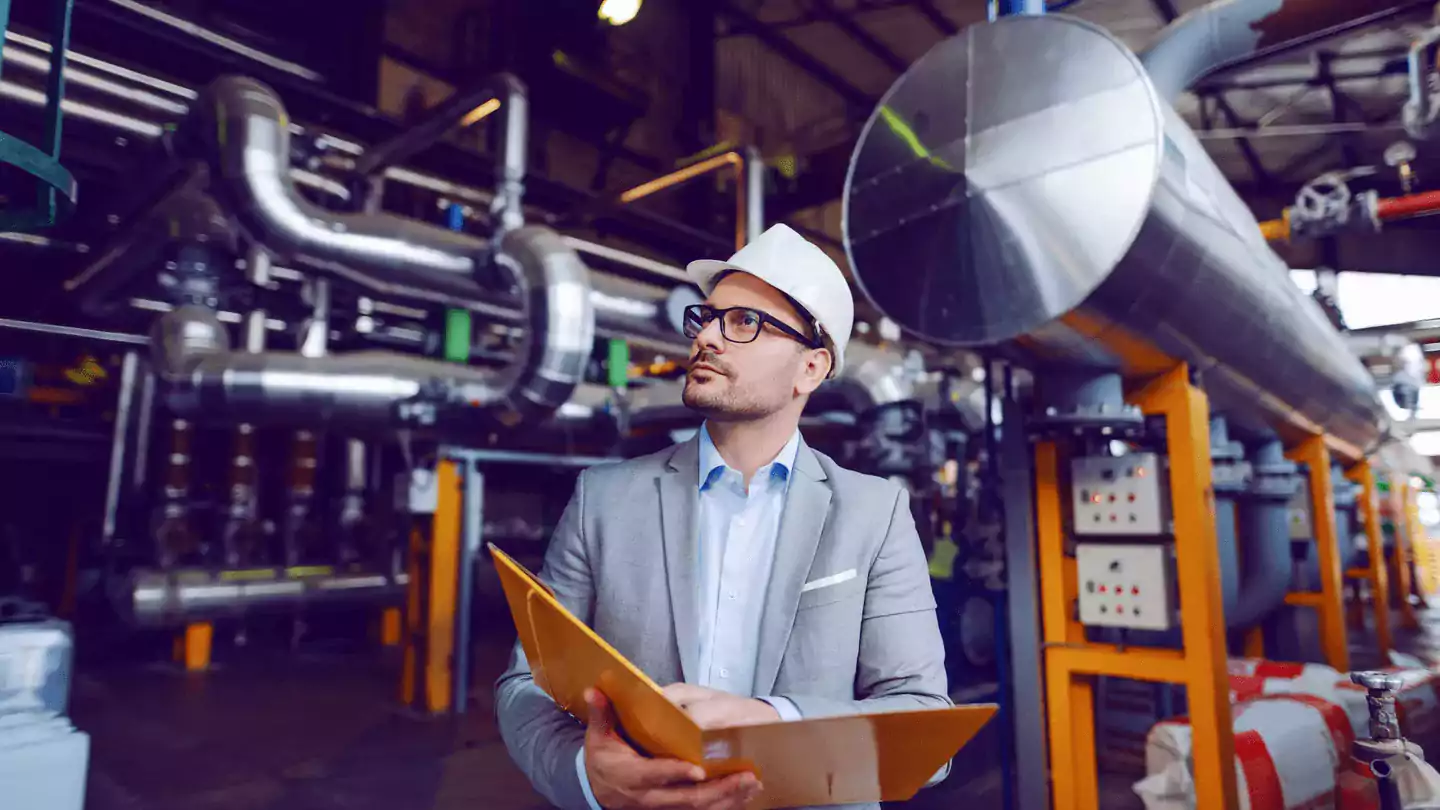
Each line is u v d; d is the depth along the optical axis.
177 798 3.65
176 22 6.49
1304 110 9.15
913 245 2.35
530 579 0.83
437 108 5.67
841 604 1.06
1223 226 2.34
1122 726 3.89
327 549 8.51
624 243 10.99
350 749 4.45
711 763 0.74
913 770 0.88
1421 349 11.60
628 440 8.18
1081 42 2.13
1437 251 11.09
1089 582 2.71
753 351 1.09
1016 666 2.84
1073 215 2.06
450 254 4.78
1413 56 4.23
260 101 4.27
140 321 7.04
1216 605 2.46
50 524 7.78
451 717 5.15
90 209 6.16
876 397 5.72
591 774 0.85
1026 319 2.16
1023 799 2.79
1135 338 2.30
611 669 0.75
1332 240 11.81
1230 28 2.85
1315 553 6.12
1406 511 11.88
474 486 5.46
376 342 7.87
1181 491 2.49
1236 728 2.68
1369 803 2.25
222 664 7.05
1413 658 7.46
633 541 1.11
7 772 1.60
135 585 6.26
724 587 1.12
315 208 4.41
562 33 9.41
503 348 8.70
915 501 5.57
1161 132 1.96
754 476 1.15
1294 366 3.20
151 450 7.70
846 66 11.65
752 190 6.29
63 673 1.94
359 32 8.42
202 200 5.16
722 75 11.78
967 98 2.29
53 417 7.35
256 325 6.94
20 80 4.36
